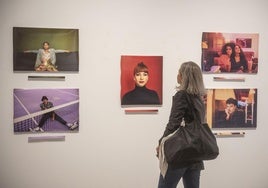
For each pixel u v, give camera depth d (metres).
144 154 2.92
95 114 2.84
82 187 2.86
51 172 2.82
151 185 2.94
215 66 2.97
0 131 2.73
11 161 2.76
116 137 2.88
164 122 2.94
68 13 2.78
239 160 3.07
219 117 3.00
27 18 2.73
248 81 3.04
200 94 2.16
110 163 2.88
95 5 2.80
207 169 3.04
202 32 2.95
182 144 2.04
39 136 2.79
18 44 2.71
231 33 2.99
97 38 2.82
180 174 2.15
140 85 2.88
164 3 2.89
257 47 3.03
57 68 2.76
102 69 2.83
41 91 2.76
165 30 2.90
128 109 2.88
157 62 2.89
